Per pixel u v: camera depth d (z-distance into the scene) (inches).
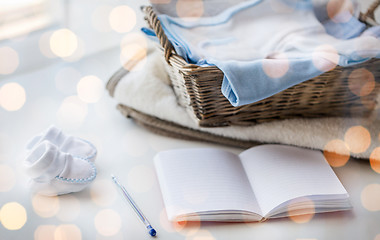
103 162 34.9
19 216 29.1
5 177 33.1
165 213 29.9
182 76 32.0
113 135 38.5
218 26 39.7
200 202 29.3
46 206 30.2
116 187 32.2
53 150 30.1
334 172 32.8
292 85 31.2
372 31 34.9
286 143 35.6
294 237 27.9
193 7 41.6
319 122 36.1
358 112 36.5
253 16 41.1
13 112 41.5
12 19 46.9
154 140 38.0
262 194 30.4
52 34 50.0
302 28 37.5
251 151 34.7
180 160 33.3
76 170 30.8
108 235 27.9
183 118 37.7
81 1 50.9
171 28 36.8
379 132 34.7
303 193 29.3
